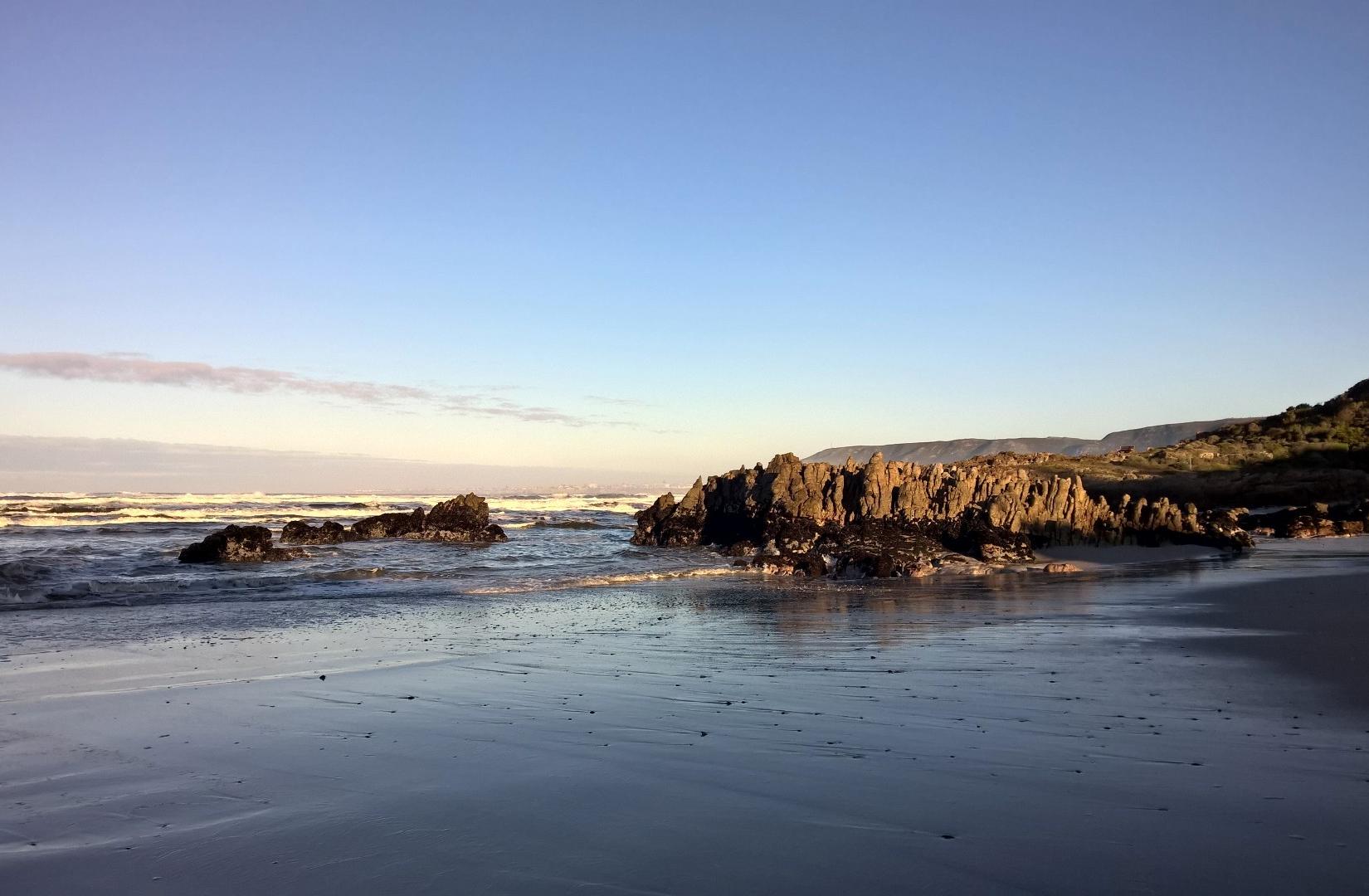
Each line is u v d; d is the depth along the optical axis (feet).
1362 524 140.87
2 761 23.89
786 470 115.44
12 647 44.91
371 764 23.26
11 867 16.61
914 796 19.90
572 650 43.42
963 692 31.86
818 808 19.13
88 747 25.36
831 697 31.37
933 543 98.43
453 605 63.98
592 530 171.73
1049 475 198.39
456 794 20.56
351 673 37.24
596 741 25.44
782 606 62.18
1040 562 93.66
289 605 63.82
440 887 15.42
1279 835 17.29
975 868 15.80
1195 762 22.41
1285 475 189.57
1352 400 263.29
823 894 14.80
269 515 182.29
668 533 124.36
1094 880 15.24
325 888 15.55
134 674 37.29
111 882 15.93
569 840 17.49
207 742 25.84
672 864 16.17
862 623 52.42
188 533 135.33
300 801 20.30
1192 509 113.19
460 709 30.04
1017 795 19.86
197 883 15.88
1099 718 27.43
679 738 25.55
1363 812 18.62
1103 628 47.91
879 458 107.14
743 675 35.86
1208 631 45.91
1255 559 95.96
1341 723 26.50
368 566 94.63
